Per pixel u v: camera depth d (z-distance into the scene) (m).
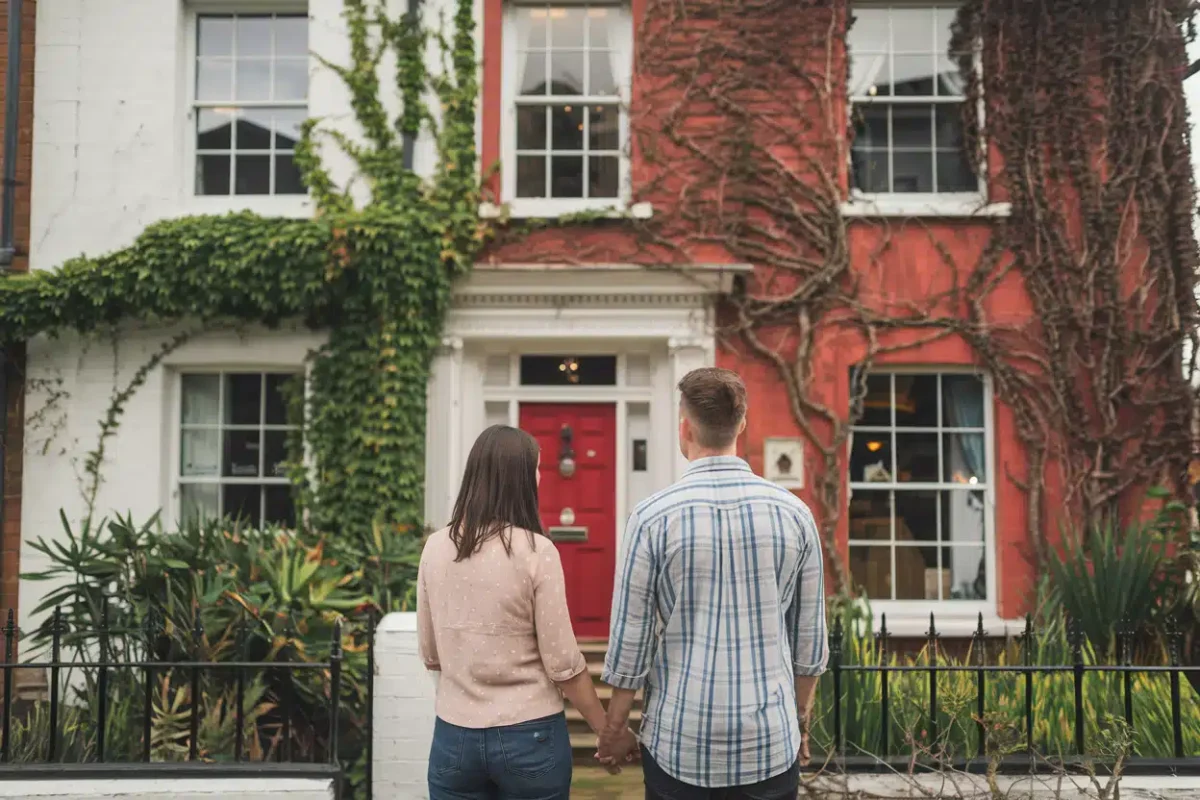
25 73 6.91
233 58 7.16
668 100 6.94
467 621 2.73
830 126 6.88
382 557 5.96
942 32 7.09
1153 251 6.73
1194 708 4.56
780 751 2.43
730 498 2.49
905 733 3.97
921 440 7.01
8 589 6.66
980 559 6.92
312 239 6.49
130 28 6.97
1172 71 6.78
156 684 4.57
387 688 3.95
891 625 6.54
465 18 6.93
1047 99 6.84
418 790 3.90
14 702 5.14
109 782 3.69
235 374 7.10
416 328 6.64
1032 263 6.78
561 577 2.77
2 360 6.71
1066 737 4.26
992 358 6.76
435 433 6.75
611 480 7.06
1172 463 6.63
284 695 4.39
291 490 7.01
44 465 6.77
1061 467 6.68
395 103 6.92
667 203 6.90
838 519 6.73
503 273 6.68
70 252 6.84
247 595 4.62
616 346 7.04
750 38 6.95
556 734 2.73
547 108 7.17
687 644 2.45
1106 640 5.73
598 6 7.19
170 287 6.58
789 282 6.88
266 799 3.66
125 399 6.82
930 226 6.87
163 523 6.79
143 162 6.90
